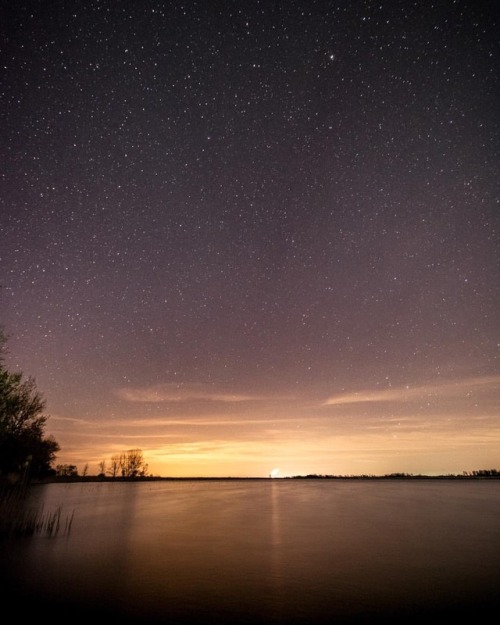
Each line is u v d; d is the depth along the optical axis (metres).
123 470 86.69
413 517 25.52
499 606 9.09
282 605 9.16
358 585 10.71
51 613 8.46
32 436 19.66
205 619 8.28
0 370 16.88
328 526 21.55
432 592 10.12
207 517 25.42
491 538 17.73
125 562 12.85
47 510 26.22
